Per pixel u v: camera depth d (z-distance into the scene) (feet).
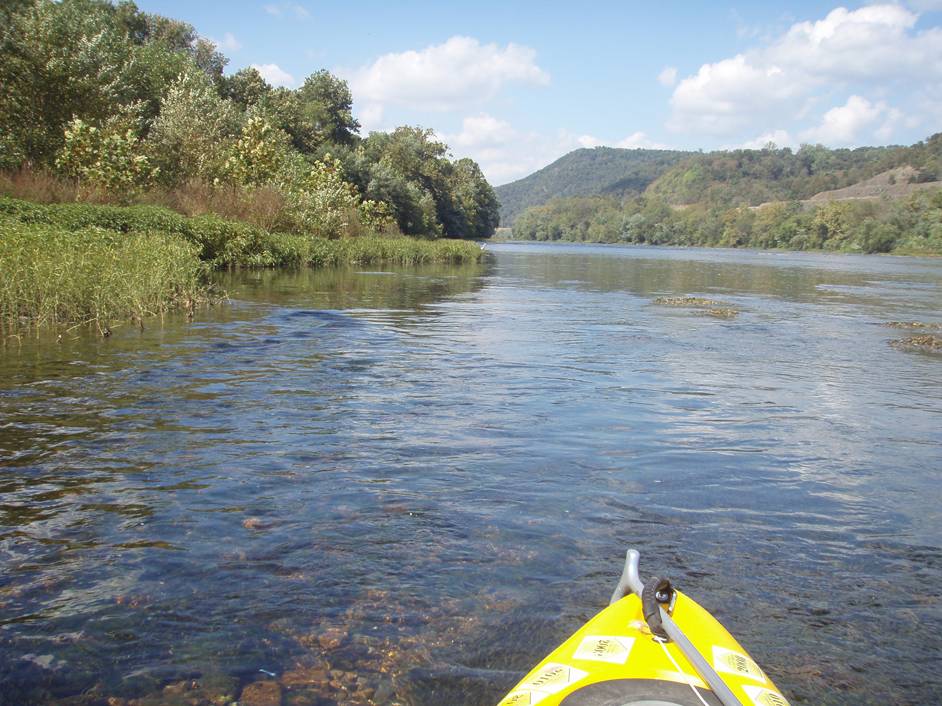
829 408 27.76
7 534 14.73
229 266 84.02
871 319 60.75
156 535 14.85
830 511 17.24
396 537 15.02
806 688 10.44
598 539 15.23
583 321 52.80
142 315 43.04
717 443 22.54
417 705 9.84
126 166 88.33
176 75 136.15
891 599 13.10
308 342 38.83
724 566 14.19
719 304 69.00
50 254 42.98
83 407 24.17
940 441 23.56
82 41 96.78
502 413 25.22
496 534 15.30
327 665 10.67
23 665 10.51
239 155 109.81
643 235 540.11
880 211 378.53
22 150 87.10
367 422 23.54
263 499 16.88
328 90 239.71
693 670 7.89
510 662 10.84
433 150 272.10
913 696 10.33
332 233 128.36
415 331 44.68
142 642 11.14
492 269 127.95
